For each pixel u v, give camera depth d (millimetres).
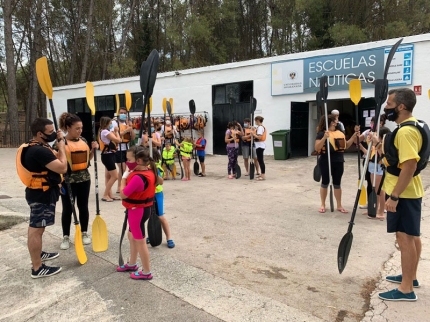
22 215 5848
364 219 5555
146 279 3541
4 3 21203
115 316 2938
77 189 4461
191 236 4836
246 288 3336
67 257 4199
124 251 4340
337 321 2779
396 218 3045
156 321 2838
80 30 27609
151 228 4246
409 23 17016
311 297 3166
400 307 2965
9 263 4113
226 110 15336
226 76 15094
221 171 11055
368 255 4102
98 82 19297
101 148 6773
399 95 2975
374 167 5250
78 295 3309
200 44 23672
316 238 4707
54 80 29391
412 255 3000
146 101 4090
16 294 3393
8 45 21438
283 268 3789
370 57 11602
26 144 3539
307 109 13820
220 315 2885
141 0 28156
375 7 17219
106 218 5758
